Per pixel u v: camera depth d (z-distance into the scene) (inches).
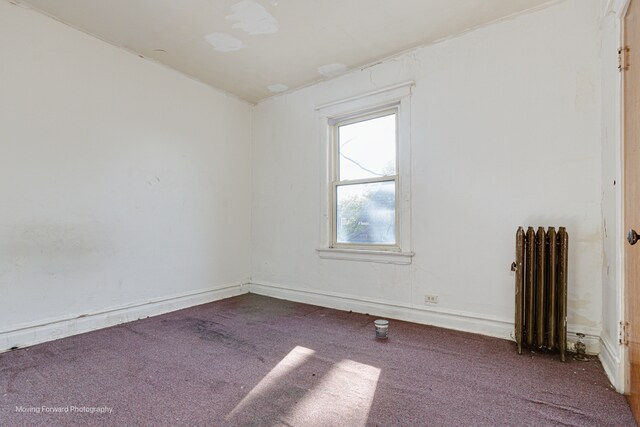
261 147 161.8
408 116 115.6
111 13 95.6
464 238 103.8
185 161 134.6
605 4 77.3
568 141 88.2
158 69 125.6
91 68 106.3
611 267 73.2
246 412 58.5
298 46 113.7
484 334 99.0
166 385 68.3
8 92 88.8
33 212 93.0
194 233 137.6
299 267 145.6
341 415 57.5
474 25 101.7
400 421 55.8
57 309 97.1
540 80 92.4
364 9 94.0
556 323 81.0
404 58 117.3
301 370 75.3
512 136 96.3
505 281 96.7
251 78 138.2
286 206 151.2
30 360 80.7
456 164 105.7
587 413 57.8
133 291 116.0
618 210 67.1
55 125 97.8
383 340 94.7
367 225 129.6
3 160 87.7
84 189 104.0
